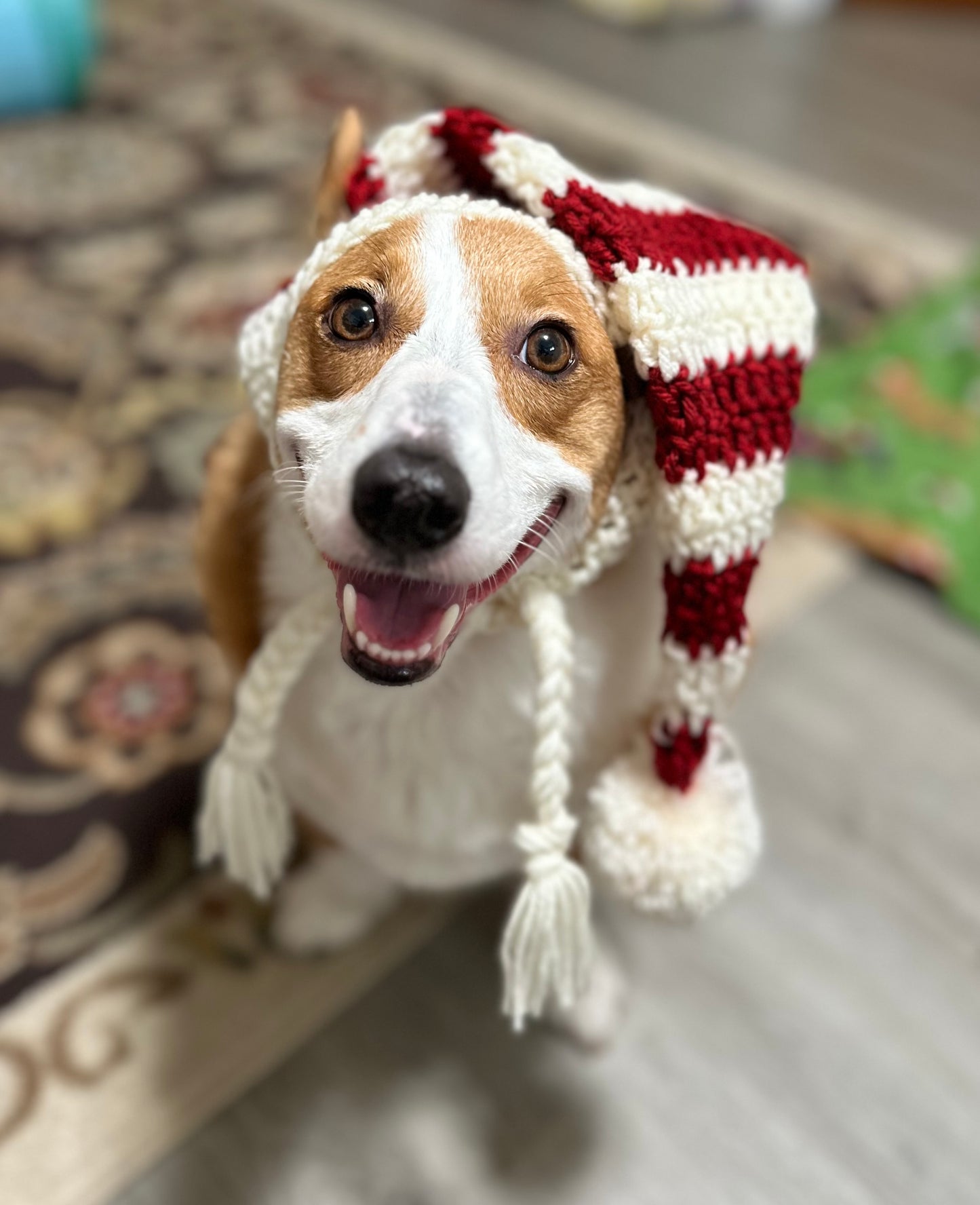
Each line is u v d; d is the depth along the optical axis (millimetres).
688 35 2871
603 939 850
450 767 590
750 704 1045
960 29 3178
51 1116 708
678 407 483
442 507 427
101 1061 739
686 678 544
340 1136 730
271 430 541
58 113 1968
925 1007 826
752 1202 715
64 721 952
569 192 488
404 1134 735
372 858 692
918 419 1370
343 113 570
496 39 2588
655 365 478
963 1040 808
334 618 549
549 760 531
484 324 474
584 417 493
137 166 1822
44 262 1562
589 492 498
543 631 519
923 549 1197
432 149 534
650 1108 759
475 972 824
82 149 1852
